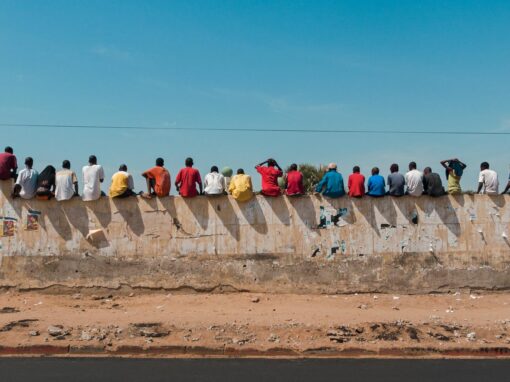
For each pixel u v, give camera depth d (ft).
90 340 39.24
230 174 56.34
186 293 51.24
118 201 51.85
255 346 38.70
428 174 53.11
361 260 52.19
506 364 35.88
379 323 41.98
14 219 51.52
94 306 48.26
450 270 52.65
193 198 52.03
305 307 47.65
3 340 39.09
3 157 51.55
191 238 51.75
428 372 33.45
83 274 51.19
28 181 51.49
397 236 52.54
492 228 53.26
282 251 51.90
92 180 51.55
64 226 51.55
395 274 52.24
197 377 31.78
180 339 39.60
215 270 51.55
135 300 50.01
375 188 52.44
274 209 52.21
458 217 53.16
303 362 36.09
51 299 50.01
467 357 38.19
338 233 52.26
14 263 51.13
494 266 52.95
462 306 49.39
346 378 31.81
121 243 51.55
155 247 51.60
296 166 53.21
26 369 33.55
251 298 50.16
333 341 39.65
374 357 37.91
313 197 52.47
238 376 32.09
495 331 41.78
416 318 44.24
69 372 32.83
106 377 31.68
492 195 53.52
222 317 43.57
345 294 51.80
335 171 53.01
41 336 39.91
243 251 51.80
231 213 52.06
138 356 37.63
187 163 52.21
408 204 52.85
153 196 51.96
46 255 51.26
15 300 49.52
